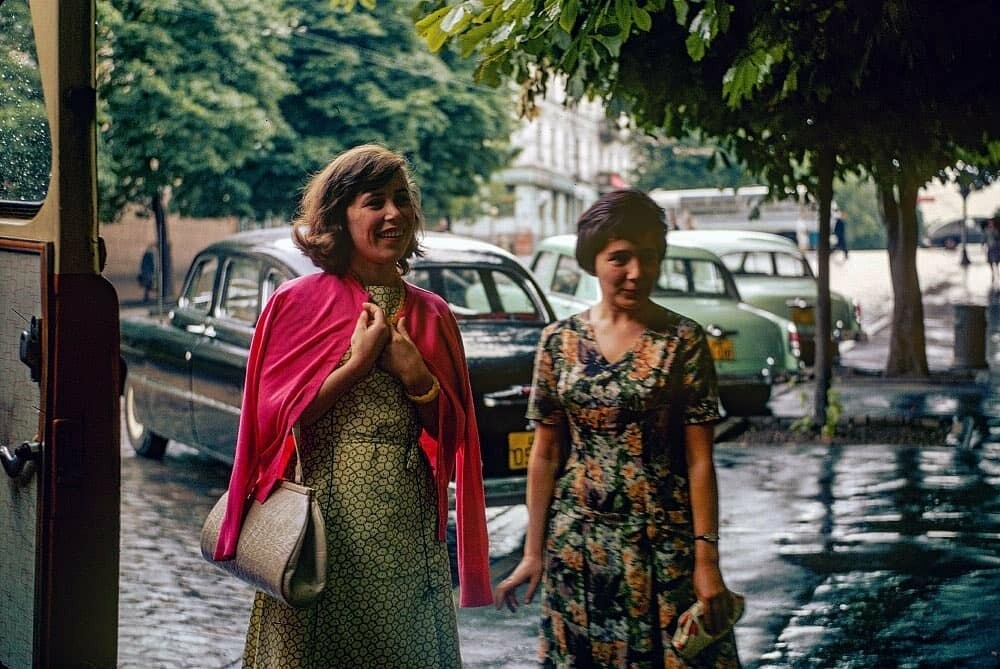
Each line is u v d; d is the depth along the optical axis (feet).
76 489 10.77
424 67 89.71
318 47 86.02
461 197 98.63
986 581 20.27
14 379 11.56
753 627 18.04
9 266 11.56
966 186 32.55
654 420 10.43
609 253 10.53
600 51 16.53
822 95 23.81
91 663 10.94
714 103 25.90
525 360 23.71
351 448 10.88
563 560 10.65
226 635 18.34
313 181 11.30
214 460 32.07
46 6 10.58
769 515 25.23
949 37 21.24
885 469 30.01
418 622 11.10
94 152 10.71
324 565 10.34
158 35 67.31
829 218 35.04
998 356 55.77
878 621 18.28
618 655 10.46
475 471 11.78
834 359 51.85
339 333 10.88
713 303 40.16
